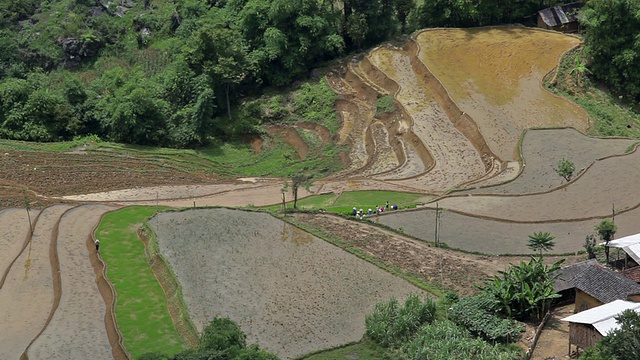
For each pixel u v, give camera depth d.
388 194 74.50
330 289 53.50
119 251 60.97
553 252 57.78
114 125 94.88
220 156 95.31
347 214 66.69
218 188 80.69
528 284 48.75
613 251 56.91
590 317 42.88
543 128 85.75
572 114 90.06
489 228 62.81
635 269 51.59
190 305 51.56
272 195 76.56
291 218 66.00
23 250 61.84
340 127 98.31
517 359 43.75
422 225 63.84
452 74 100.38
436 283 53.94
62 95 98.06
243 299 52.41
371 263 57.09
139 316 51.28
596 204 65.88
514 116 90.00
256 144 99.94
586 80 96.81
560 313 49.22
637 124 90.44
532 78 97.88
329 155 92.12
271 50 106.62
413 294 51.75
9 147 89.00
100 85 104.44
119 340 48.16
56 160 86.62
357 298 52.34
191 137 96.88
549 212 65.12
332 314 50.47
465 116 90.31
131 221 67.00
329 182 80.50
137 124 94.50
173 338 48.56
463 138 88.31
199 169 89.81
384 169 84.94
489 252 58.66
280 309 51.06
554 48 103.12
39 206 71.50
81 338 49.03
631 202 65.62
